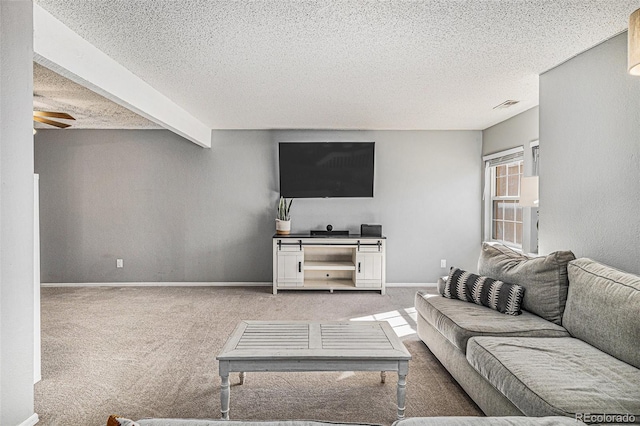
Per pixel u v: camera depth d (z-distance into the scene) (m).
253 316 4.77
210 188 6.52
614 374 1.99
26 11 2.35
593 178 3.11
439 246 6.57
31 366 2.41
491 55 3.33
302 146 6.31
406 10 2.56
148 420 1.52
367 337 2.66
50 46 2.61
